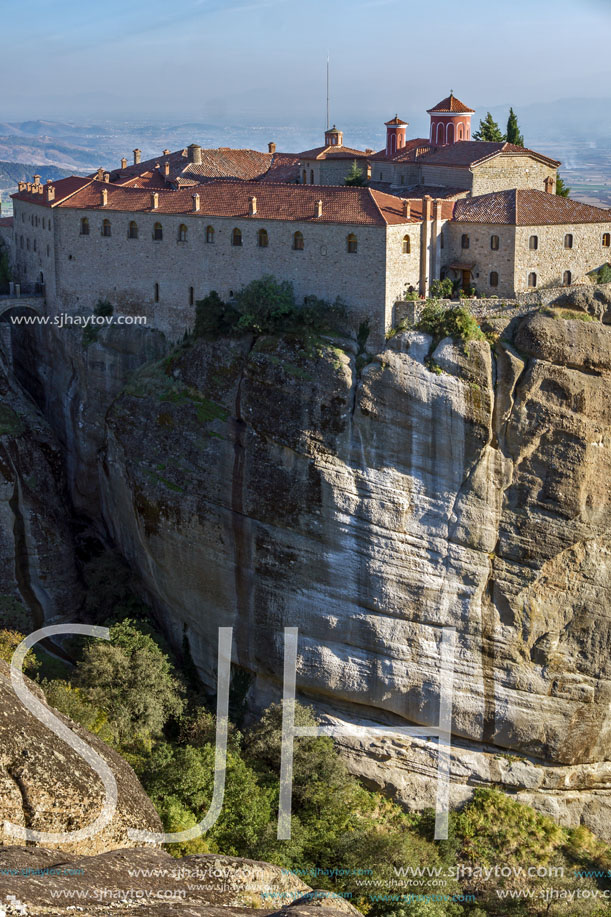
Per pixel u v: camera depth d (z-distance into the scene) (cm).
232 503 7319
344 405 7000
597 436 7000
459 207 7625
